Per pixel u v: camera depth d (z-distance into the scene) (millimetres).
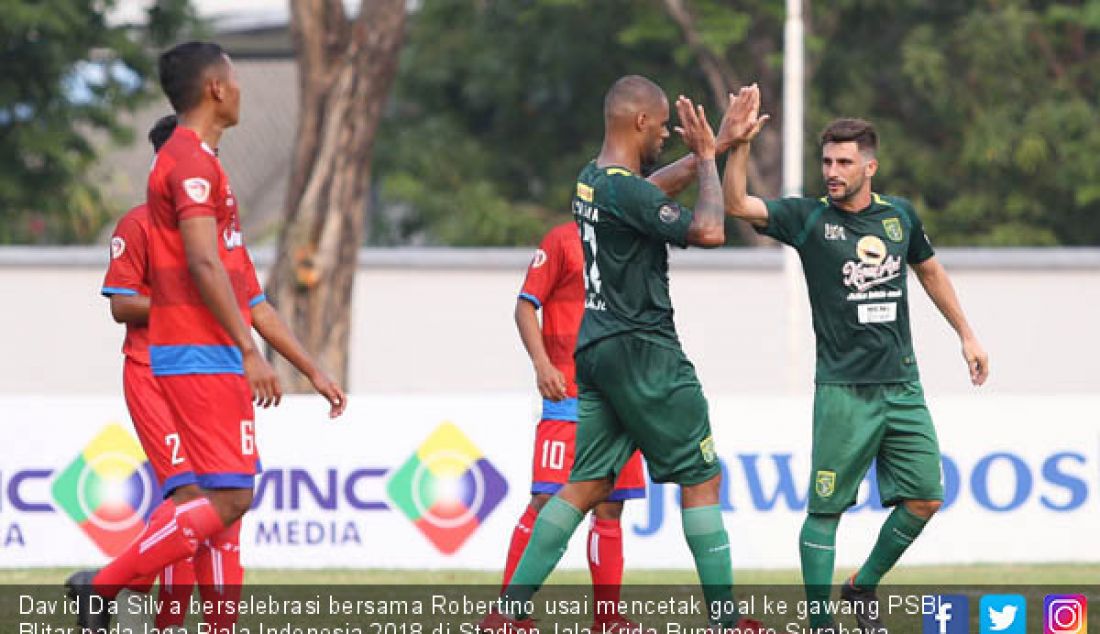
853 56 102938
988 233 99125
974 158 96062
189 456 20281
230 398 20172
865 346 22516
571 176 105312
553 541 21969
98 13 94500
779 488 35531
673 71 105562
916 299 62375
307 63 52969
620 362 21203
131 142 97688
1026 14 97938
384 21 52938
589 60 106625
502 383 65312
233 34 135500
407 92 110875
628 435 21938
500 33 109000
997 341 63062
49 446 35469
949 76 99500
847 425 22500
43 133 92312
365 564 35250
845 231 22469
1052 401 36062
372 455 35375
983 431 36000
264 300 22359
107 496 35406
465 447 35469
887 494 23031
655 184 22438
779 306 64500
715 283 64562
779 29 99938
